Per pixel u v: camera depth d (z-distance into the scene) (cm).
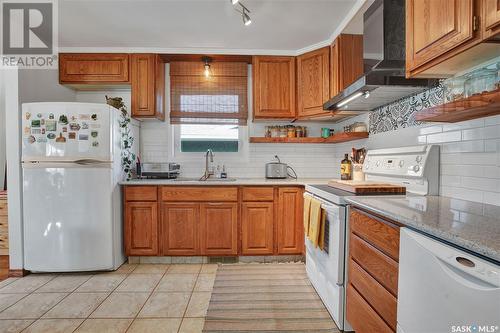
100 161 243
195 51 294
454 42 112
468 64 133
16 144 240
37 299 200
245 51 295
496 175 133
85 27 248
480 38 102
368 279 134
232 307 189
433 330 84
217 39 273
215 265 267
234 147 329
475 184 144
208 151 312
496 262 69
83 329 164
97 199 244
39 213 238
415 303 94
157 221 268
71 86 304
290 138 306
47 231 239
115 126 255
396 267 111
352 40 250
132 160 299
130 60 291
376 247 128
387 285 117
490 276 66
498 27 95
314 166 329
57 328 165
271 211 271
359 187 172
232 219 270
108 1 210
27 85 249
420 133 187
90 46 287
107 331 162
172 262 274
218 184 267
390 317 114
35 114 235
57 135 236
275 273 247
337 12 224
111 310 185
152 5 215
